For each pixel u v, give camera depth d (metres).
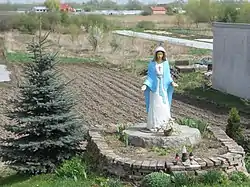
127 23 95.00
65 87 13.37
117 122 22.45
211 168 10.67
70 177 11.63
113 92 31.50
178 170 10.48
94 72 41.28
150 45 57.28
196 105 26.89
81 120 13.52
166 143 11.87
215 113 24.62
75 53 53.91
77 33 62.41
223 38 30.89
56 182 11.39
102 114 24.53
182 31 86.06
